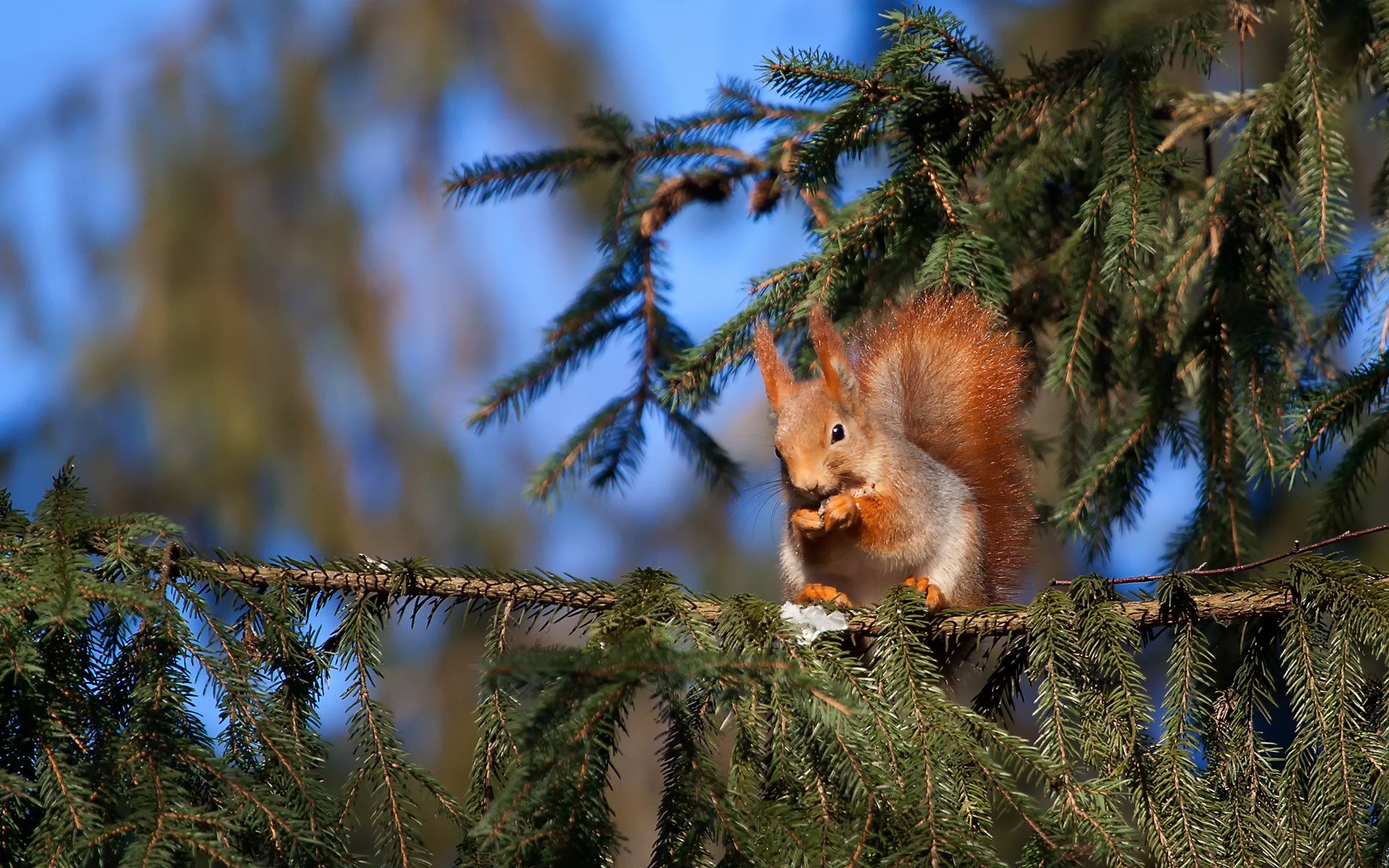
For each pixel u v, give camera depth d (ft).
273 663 21.67
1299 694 20.58
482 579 22.61
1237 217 26.84
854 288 29.55
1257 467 26.61
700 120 33.58
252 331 58.08
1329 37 26.25
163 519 22.15
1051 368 28.14
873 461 25.98
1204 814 20.13
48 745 19.81
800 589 27.04
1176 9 23.56
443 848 45.60
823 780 19.70
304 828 19.99
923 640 23.08
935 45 25.96
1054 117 27.40
